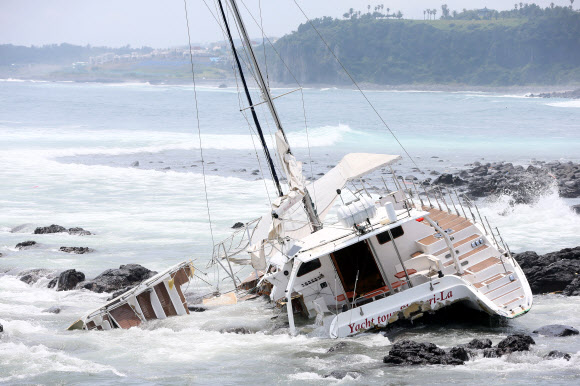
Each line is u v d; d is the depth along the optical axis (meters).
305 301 55.62
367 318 50.34
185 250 86.75
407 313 50.50
